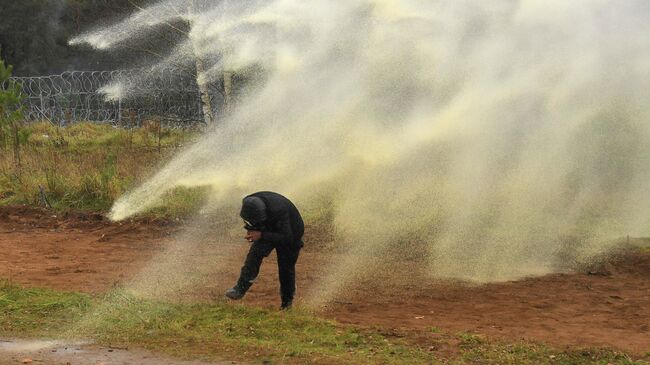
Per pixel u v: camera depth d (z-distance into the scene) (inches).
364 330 534.0
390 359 470.3
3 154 1353.3
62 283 684.7
